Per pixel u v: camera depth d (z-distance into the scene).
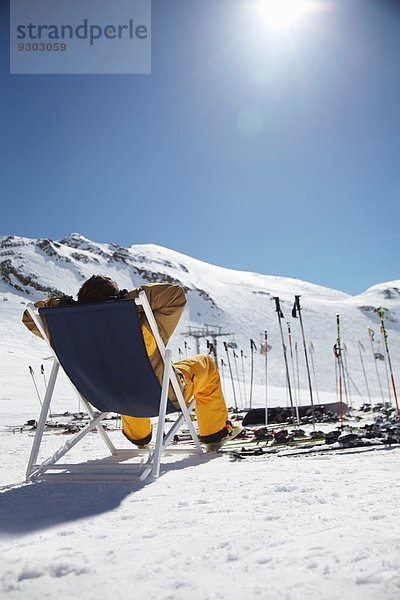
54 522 1.68
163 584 1.04
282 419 7.91
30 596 1.02
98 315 2.70
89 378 2.97
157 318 2.90
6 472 3.16
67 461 3.62
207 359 3.71
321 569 1.06
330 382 72.19
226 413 3.82
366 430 4.51
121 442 5.25
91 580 1.08
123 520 1.65
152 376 2.84
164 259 155.00
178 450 3.59
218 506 1.74
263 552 1.20
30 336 82.56
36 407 19.62
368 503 1.63
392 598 0.92
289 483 2.04
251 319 109.75
